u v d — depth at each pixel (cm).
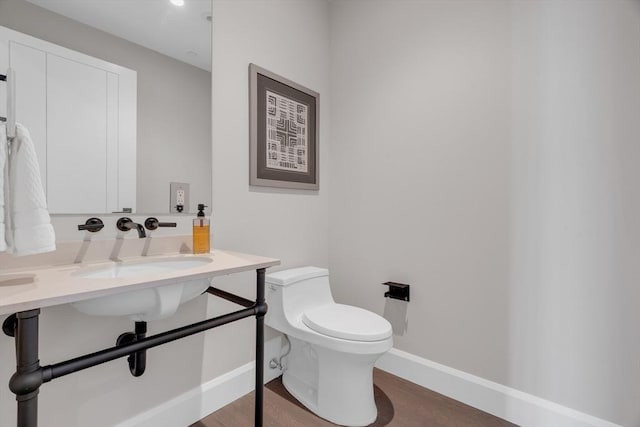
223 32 150
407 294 174
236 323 156
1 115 93
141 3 125
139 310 89
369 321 142
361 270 196
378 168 188
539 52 134
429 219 167
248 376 160
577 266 125
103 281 79
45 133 101
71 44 107
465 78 155
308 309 163
